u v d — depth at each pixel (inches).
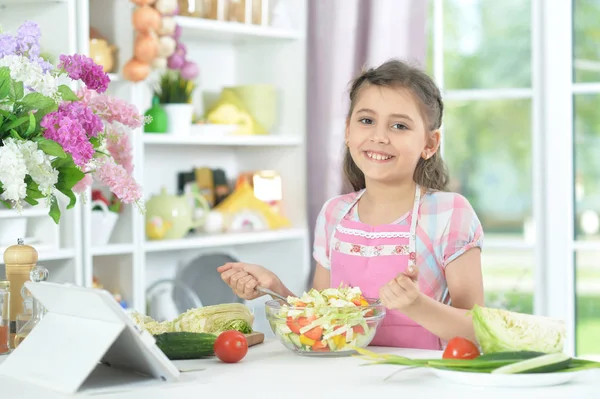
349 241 80.5
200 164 147.9
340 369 59.6
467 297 75.7
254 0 140.9
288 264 145.9
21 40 67.2
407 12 132.9
